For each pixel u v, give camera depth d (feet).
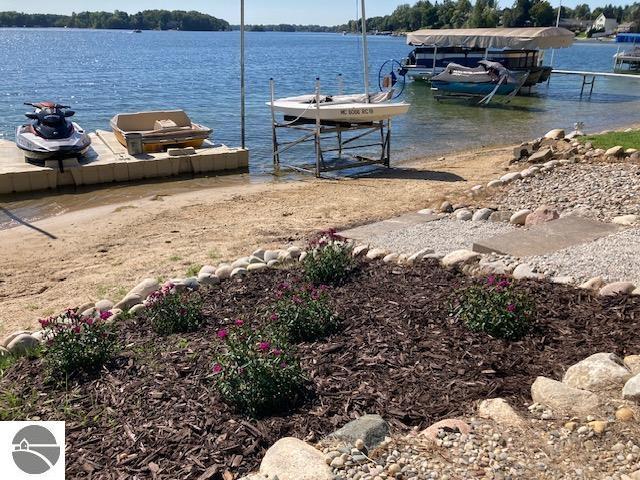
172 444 11.30
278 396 12.19
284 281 20.10
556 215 25.96
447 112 84.74
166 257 27.07
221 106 89.04
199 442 11.30
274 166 50.14
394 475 9.89
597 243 21.75
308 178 45.57
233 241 29.01
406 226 27.50
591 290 17.49
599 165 35.60
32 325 20.40
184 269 25.31
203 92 109.50
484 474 9.75
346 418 11.75
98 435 11.84
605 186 30.73
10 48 306.96
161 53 271.49
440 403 12.07
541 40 95.35
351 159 52.31
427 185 40.42
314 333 15.49
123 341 16.31
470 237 24.99
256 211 34.96
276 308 16.58
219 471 10.46
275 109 49.42
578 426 10.75
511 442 10.50
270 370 12.25
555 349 14.11
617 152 36.94
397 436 11.06
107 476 10.53
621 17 465.06
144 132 48.34
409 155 55.47
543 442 10.43
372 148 58.23
